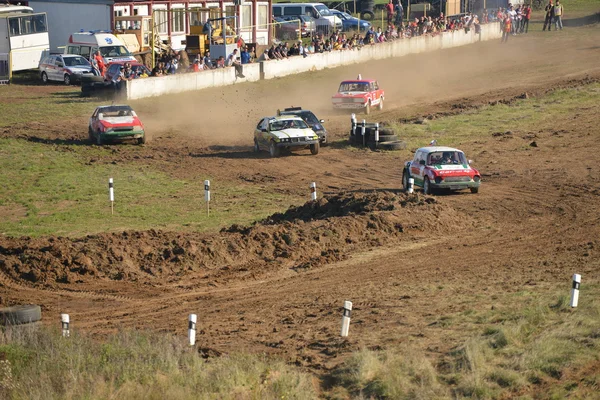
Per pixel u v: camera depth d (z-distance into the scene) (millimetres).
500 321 21797
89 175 52156
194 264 30797
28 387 17812
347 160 56438
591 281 26031
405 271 29609
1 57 94812
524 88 86250
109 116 62781
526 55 110250
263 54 95688
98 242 32094
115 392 17406
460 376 18094
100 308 26078
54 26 104812
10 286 28297
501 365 18688
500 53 113375
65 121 72000
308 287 27953
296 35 121312
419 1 140375
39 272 29062
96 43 94000
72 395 17406
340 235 34469
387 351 19531
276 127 58656
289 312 24812
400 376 17922
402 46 112562
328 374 18828
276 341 21594
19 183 49969
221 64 92062
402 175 48281
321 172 52906
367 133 60562
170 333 22297
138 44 99750
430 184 43906
